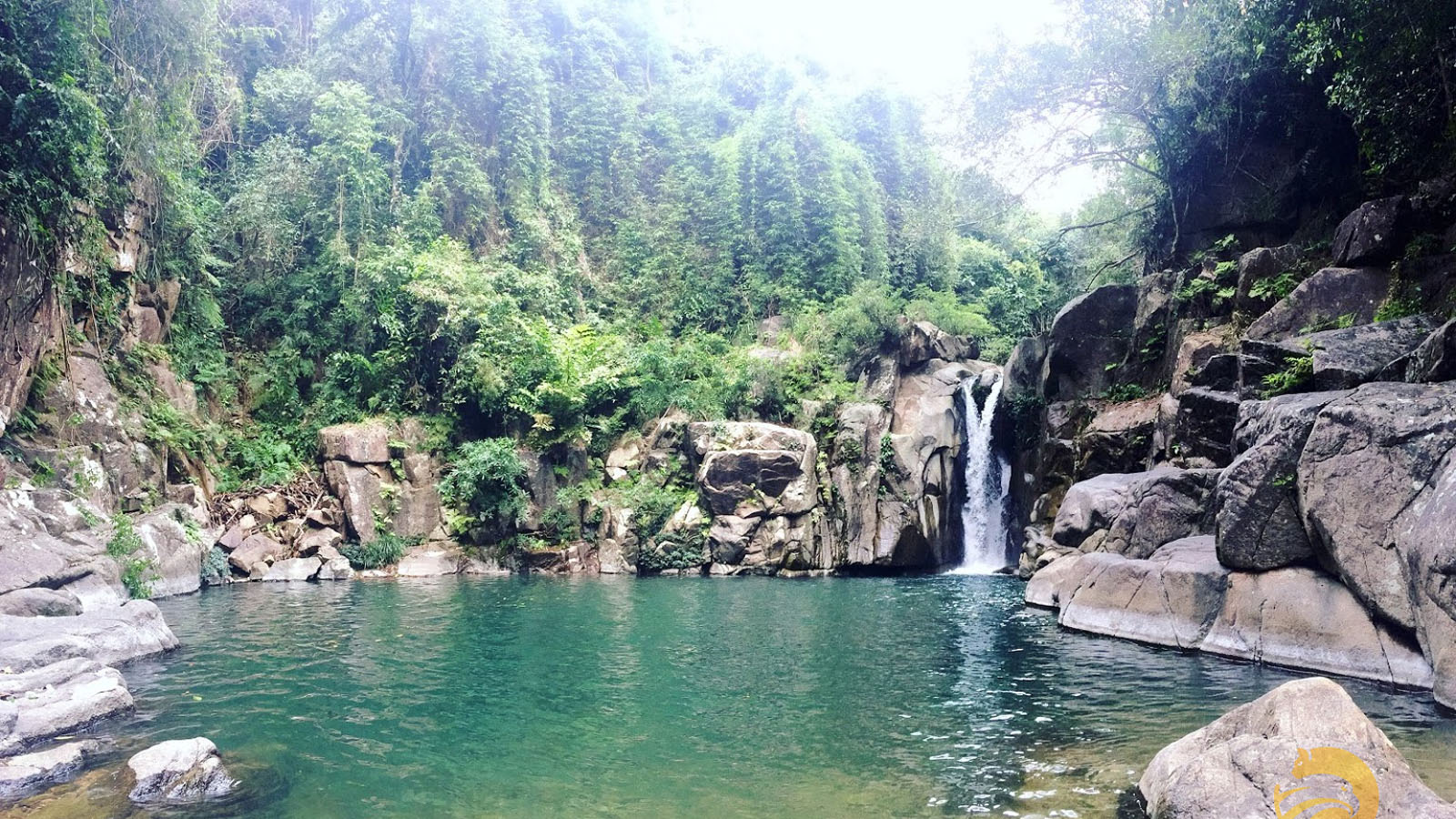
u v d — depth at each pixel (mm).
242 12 32531
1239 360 16391
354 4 33156
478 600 17641
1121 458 20516
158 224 21938
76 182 15859
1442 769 6191
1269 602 10609
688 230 36688
